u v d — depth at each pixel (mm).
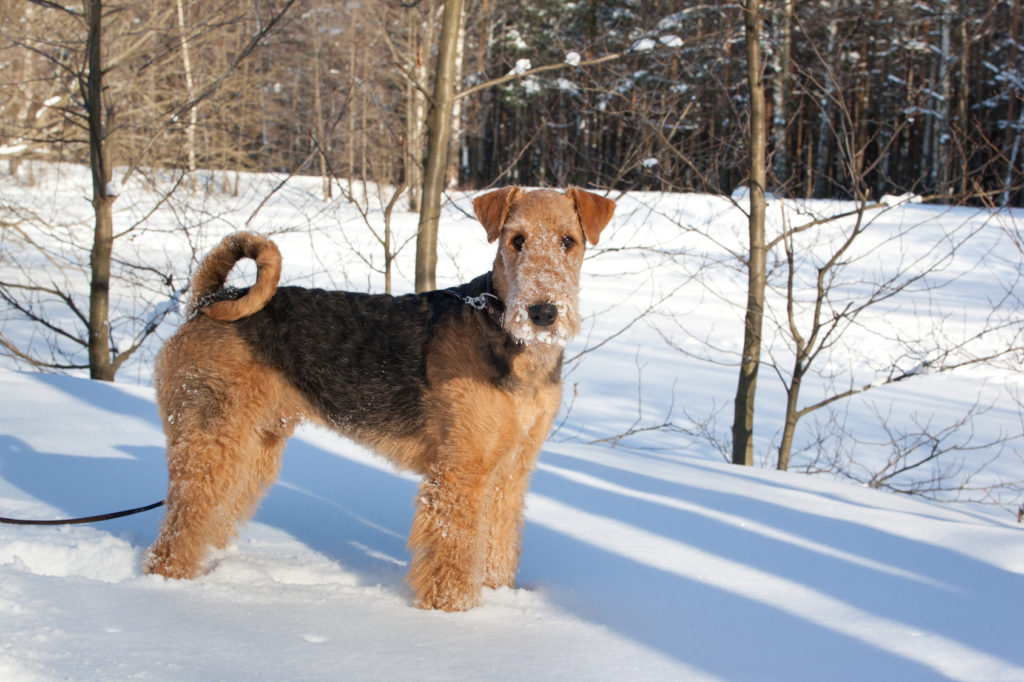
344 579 3324
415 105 19906
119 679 2096
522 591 3242
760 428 8422
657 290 14109
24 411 5582
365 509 4250
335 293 3518
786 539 3844
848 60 22031
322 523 4020
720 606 3074
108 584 2947
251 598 2939
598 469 5113
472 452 3088
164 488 4273
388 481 4707
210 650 2387
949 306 12586
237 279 12336
